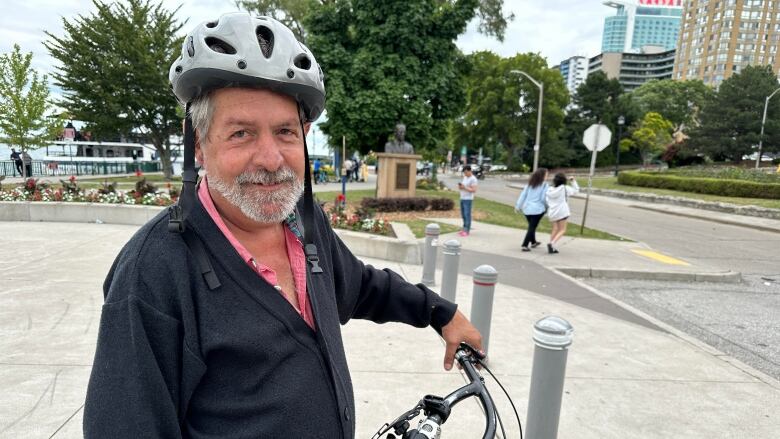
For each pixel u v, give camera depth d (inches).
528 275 264.7
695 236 482.6
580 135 2394.2
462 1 666.2
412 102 648.4
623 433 111.3
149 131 1139.9
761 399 130.0
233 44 37.6
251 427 35.6
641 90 2994.6
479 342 56.6
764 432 114.0
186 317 34.4
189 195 38.2
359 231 315.6
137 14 1045.2
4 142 709.3
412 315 56.7
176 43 1068.5
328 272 46.9
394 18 634.2
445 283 175.3
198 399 35.7
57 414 105.3
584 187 1240.2
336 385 40.9
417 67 650.8
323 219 51.3
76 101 1067.3
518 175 2074.3
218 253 37.0
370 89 650.8
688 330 197.6
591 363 149.4
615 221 597.9
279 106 39.7
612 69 5300.2
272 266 43.1
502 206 674.8
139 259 34.8
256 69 37.1
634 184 1210.6
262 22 40.6
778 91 2097.7
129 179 991.6
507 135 2202.3
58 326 154.2
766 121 1990.7
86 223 372.2
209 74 37.1
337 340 43.9
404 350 149.6
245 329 35.6
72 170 1210.6
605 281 276.8
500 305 203.6
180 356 34.7
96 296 184.7
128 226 361.1
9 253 258.8
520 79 2070.6
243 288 36.8
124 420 32.0
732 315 219.6
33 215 376.8
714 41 4286.4
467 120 2207.2
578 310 202.5
